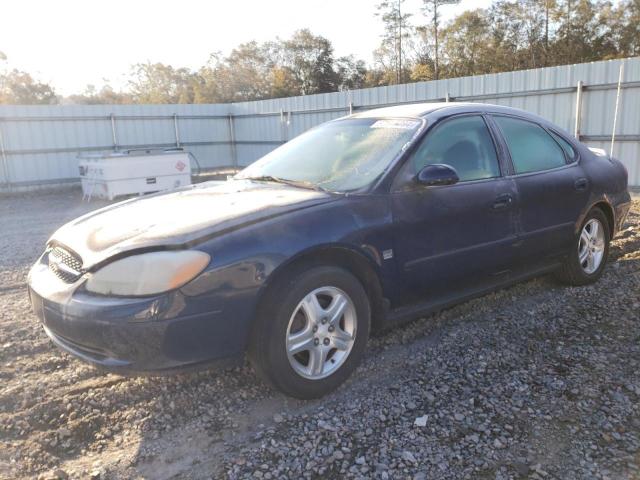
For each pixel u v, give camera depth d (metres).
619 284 4.79
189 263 2.61
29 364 3.58
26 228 10.10
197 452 2.62
